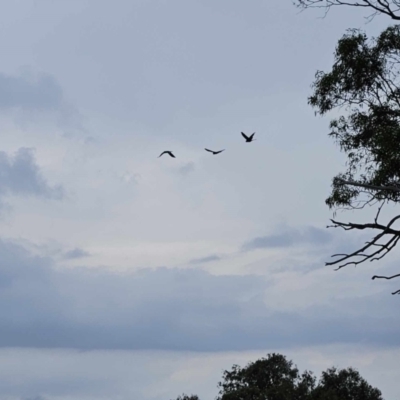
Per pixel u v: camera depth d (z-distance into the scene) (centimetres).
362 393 9012
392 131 2720
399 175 2711
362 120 2919
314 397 8912
